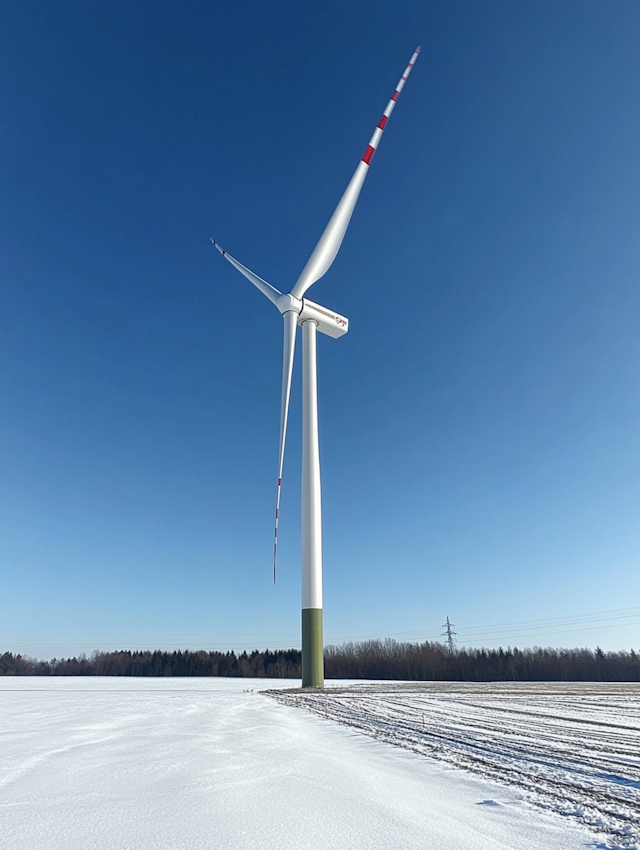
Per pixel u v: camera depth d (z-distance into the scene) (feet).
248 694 106.01
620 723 56.65
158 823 21.70
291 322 148.87
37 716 64.23
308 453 135.44
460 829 20.97
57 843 19.45
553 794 26.35
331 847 19.02
